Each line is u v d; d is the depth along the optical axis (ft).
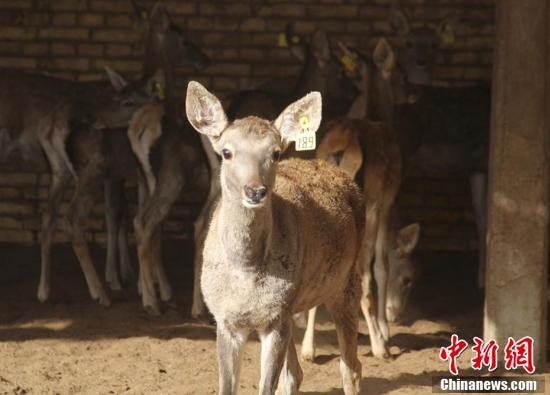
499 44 31.30
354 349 26.71
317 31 46.85
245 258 21.98
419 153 49.01
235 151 21.53
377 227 33.55
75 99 43.68
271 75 58.18
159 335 36.78
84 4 57.88
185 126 42.37
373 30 58.13
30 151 46.70
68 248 55.26
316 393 28.89
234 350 23.00
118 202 46.85
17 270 49.19
